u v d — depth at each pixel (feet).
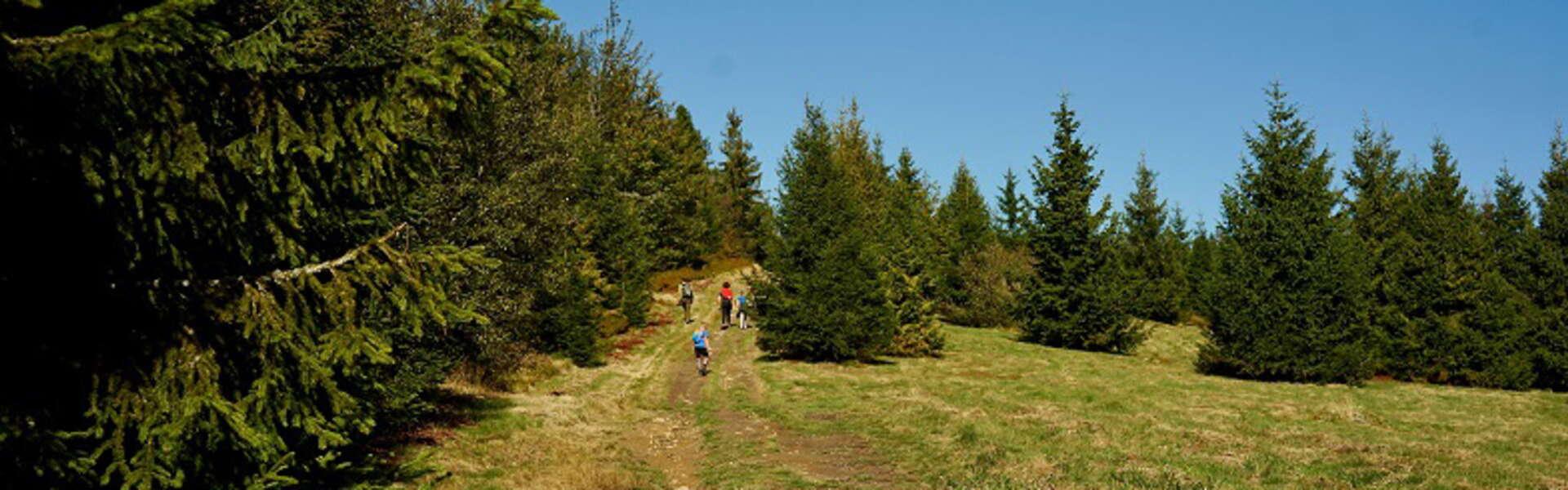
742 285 180.04
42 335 16.72
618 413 67.82
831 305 99.60
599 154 123.13
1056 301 124.36
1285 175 95.30
